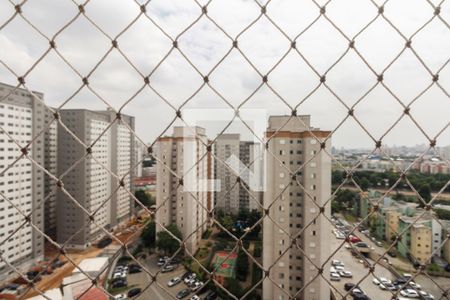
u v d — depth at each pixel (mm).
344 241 1984
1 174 1708
